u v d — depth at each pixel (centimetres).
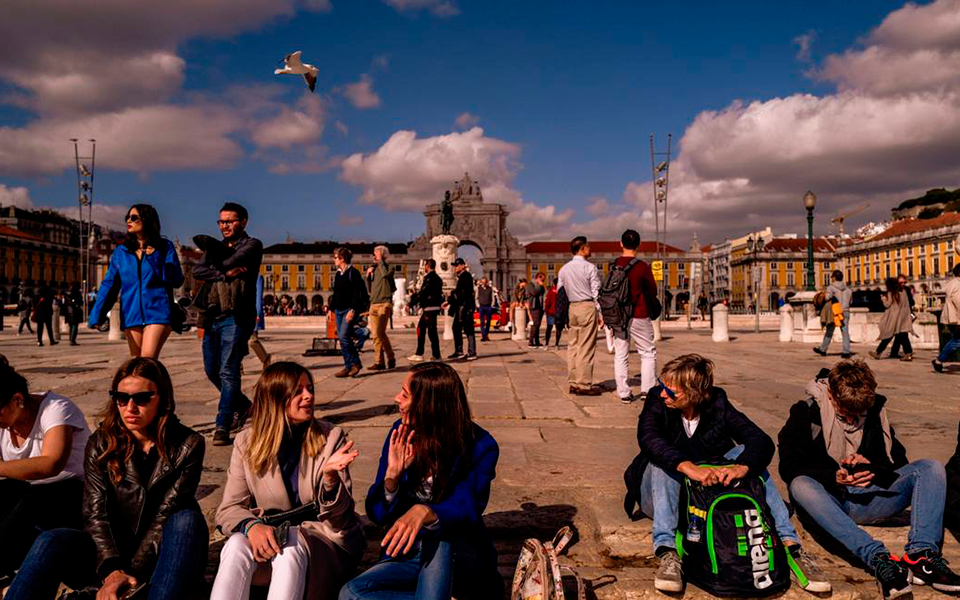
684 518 250
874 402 288
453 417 222
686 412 285
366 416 530
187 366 934
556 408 580
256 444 225
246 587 208
